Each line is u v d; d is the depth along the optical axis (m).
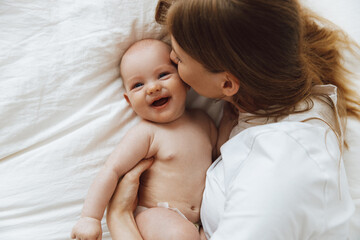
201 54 0.63
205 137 0.85
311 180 0.60
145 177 0.83
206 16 0.58
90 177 0.81
